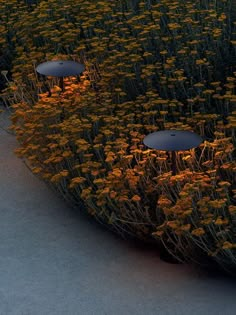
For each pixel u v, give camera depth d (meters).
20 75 6.48
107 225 5.09
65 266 4.75
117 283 4.53
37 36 7.41
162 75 6.53
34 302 4.36
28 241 5.06
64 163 5.29
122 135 5.20
